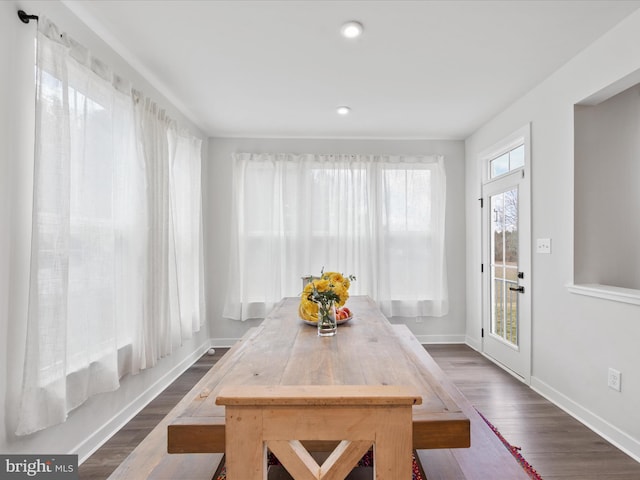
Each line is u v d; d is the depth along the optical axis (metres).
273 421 0.59
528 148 2.73
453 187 3.95
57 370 1.53
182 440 0.85
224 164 3.87
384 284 3.81
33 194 1.46
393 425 0.59
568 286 2.28
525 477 1.07
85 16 1.84
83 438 1.85
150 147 2.38
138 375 2.39
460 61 2.30
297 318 2.04
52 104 1.54
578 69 2.21
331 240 3.83
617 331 1.94
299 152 3.90
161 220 2.49
